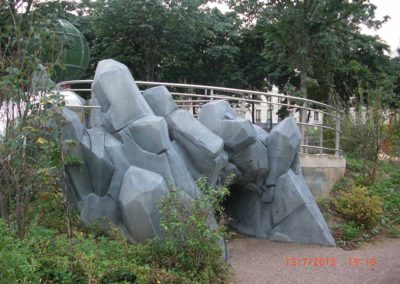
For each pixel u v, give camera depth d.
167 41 18.70
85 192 6.52
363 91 14.43
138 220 5.91
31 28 5.46
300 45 16.08
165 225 5.42
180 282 4.95
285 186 8.26
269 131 9.13
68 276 4.46
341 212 9.41
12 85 5.15
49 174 6.10
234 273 6.19
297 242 8.12
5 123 5.35
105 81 6.77
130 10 17.47
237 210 8.94
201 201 5.67
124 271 4.78
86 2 17.62
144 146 6.48
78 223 6.33
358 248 7.96
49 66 5.57
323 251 7.59
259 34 19.86
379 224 9.34
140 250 5.41
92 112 6.92
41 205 5.99
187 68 20.72
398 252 7.73
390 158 14.17
